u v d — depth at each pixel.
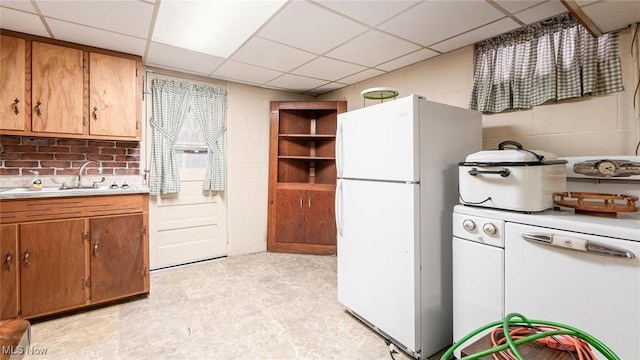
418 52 2.75
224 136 3.74
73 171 2.77
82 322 2.19
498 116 2.43
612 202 1.38
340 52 2.75
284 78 3.59
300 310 2.39
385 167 1.92
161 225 3.33
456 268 1.71
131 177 3.05
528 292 1.40
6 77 2.26
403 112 1.79
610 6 1.54
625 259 1.13
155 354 1.83
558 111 2.11
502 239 1.49
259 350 1.88
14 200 2.09
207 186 3.58
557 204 1.56
